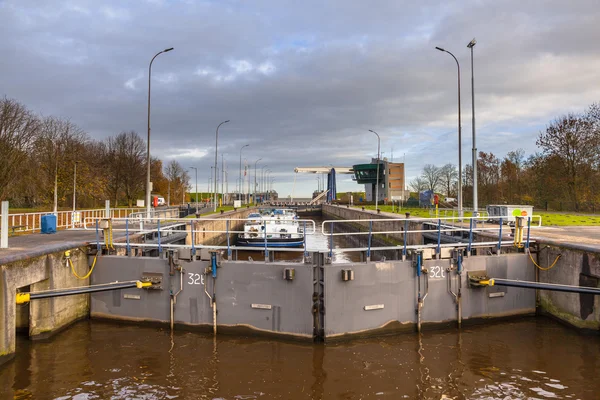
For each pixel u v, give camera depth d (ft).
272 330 42.57
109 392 31.45
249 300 43.21
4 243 43.14
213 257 43.78
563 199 142.00
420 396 31.09
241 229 177.17
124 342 41.42
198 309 44.60
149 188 82.38
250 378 33.76
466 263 46.70
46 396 30.81
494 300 47.85
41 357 37.52
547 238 52.85
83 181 147.54
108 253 49.55
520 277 49.21
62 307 44.27
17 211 132.26
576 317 44.96
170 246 46.09
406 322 44.19
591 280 43.47
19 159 119.03
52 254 42.29
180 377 33.91
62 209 149.69
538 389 32.12
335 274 41.50
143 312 46.39
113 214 123.44
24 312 42.04
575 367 35.91
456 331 44.93
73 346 40.22
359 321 42.42
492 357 38.06
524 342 41.73
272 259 44.83
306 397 30.86
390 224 109.19
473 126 83.87
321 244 134.51
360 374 34.53
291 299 41.93
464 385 32.78
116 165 209.67
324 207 308.60
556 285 41.47
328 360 37.22
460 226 72.84
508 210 76.48
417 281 44.52
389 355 38.47
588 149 134.31
